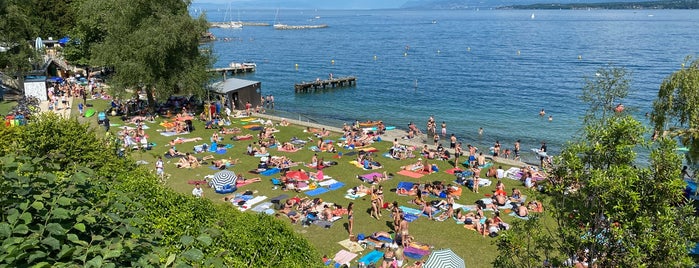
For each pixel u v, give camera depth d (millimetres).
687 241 10828
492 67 103250
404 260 20344
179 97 56094
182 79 48719
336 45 163875
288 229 16922
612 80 34875
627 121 11250
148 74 47188
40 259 7133
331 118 57469
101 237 7711
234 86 54969
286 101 69875
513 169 33062
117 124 44625
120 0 48938
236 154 36188
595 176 10766
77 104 53156
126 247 7684
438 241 22328
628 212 10633
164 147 37781
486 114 59531
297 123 47906
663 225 10469
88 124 24547
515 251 13078
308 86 78750
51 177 8445
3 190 7859
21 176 8195
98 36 70938
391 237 22344
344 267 18953
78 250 7219
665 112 27188
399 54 133375
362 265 19219
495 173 31547
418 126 53594
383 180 30875
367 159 34156
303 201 25750
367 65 111500
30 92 54188
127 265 7766
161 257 9047
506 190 29234
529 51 132375
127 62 46938
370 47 155250
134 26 49000
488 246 21891
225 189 27844
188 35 48562
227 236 15258
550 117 56062
